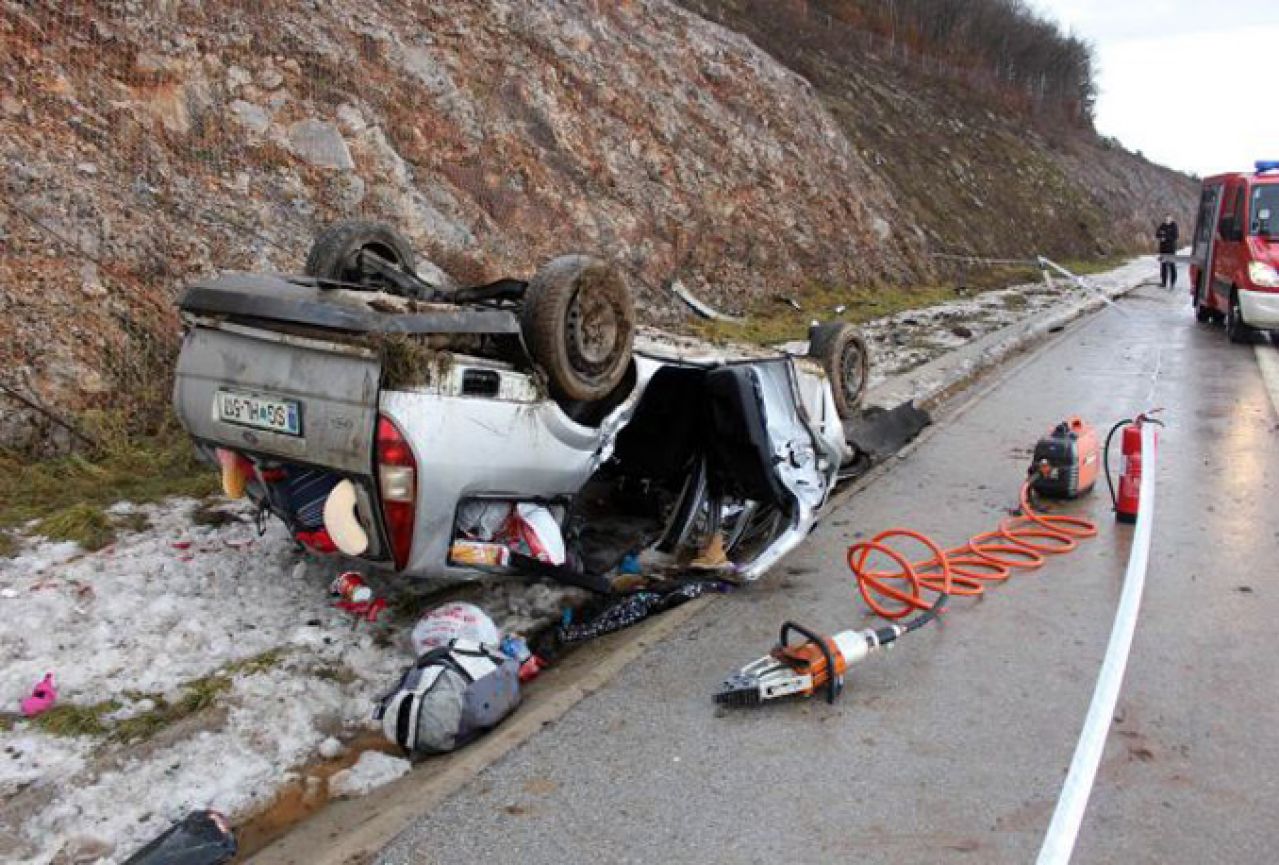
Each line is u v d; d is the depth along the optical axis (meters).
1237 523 6.31
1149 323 18.50
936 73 43.03
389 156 10.38
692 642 4.70
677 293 14.27
